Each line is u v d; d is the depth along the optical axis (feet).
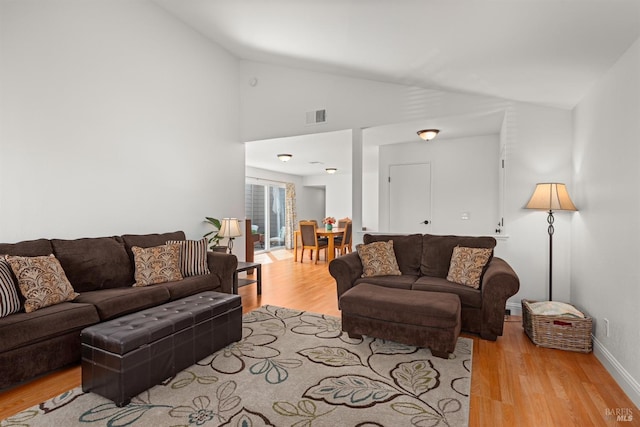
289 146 19.58
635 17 6.04
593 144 9.31
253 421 6.03
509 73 10.00
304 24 10.99
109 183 12.01
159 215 13.85
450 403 6.63
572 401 6.77
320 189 40.29
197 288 11.46
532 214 12.05
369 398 6.79
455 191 17.99
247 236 19.03
